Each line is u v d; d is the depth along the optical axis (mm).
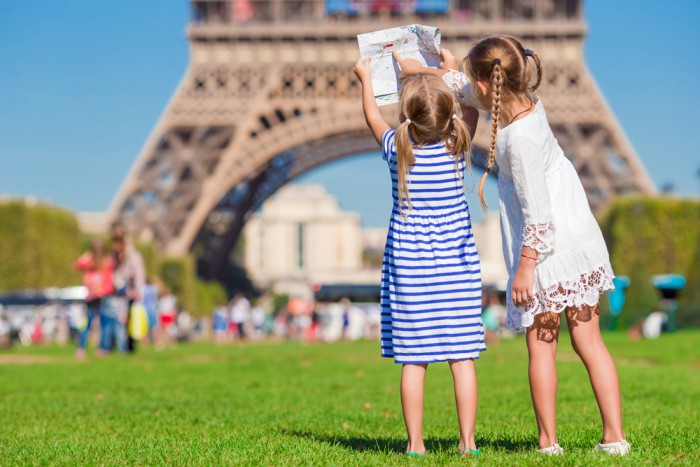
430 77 10492
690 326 79875
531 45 93812
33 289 94062
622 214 93938
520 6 99500
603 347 10633
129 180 93500
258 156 93188
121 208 93750
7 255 93000
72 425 15422
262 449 11406
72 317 81812
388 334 10570
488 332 71938
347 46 95375
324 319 91438
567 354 43375
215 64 94250
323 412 17281
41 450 11891
